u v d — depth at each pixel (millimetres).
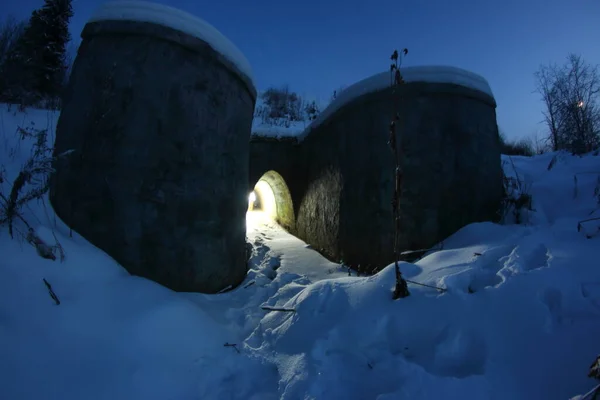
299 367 2844
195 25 4992
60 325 2957
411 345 2746
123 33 4664
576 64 12531
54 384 2508
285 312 3846
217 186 5242
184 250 4750
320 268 7250
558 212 5895
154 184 4559
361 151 6969
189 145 4855
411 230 6086
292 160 10094
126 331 3230
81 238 4246
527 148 16875
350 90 7395
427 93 6270
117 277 4012
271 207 12664
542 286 2760
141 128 4527
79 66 4805
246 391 2902
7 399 2279
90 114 4504
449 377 2256
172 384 2887
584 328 2318
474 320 2682
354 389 2479
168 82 4730
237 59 5648
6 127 6277
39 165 3574
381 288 3467
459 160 6156
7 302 2852
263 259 7742
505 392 2088
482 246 4160
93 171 4387
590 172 6555
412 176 6176
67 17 12367
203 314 4129
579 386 1970
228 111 5504
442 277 3355
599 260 3066
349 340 2955
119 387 2691
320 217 8430
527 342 2371
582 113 12055
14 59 11000
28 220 3846
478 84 6531
